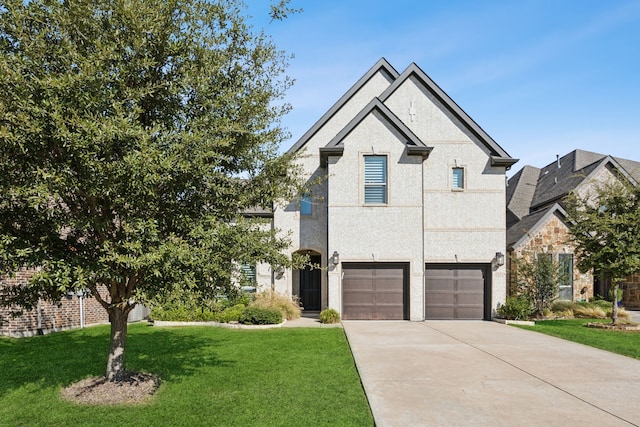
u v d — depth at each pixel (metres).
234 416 6.45
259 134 7.64
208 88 7.13
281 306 17.53
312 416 6.46
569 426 6.16
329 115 19.84
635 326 15.79
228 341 12.32
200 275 7.04
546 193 28.41
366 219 17.48
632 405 7.05
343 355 10.49
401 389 7.81
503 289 17.97
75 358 10.15
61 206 6.70
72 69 6.25
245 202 7.80
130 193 6.26
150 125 7.14
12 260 6.14
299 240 18.89
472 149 18.61
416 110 18.89
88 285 7.36
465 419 6.39
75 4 6.11
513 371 9.12
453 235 18.27
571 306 19.64
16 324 13.07
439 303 18.06
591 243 16.11
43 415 6.54
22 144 5.77
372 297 17.55
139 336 13.21
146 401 7.14
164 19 6.61
